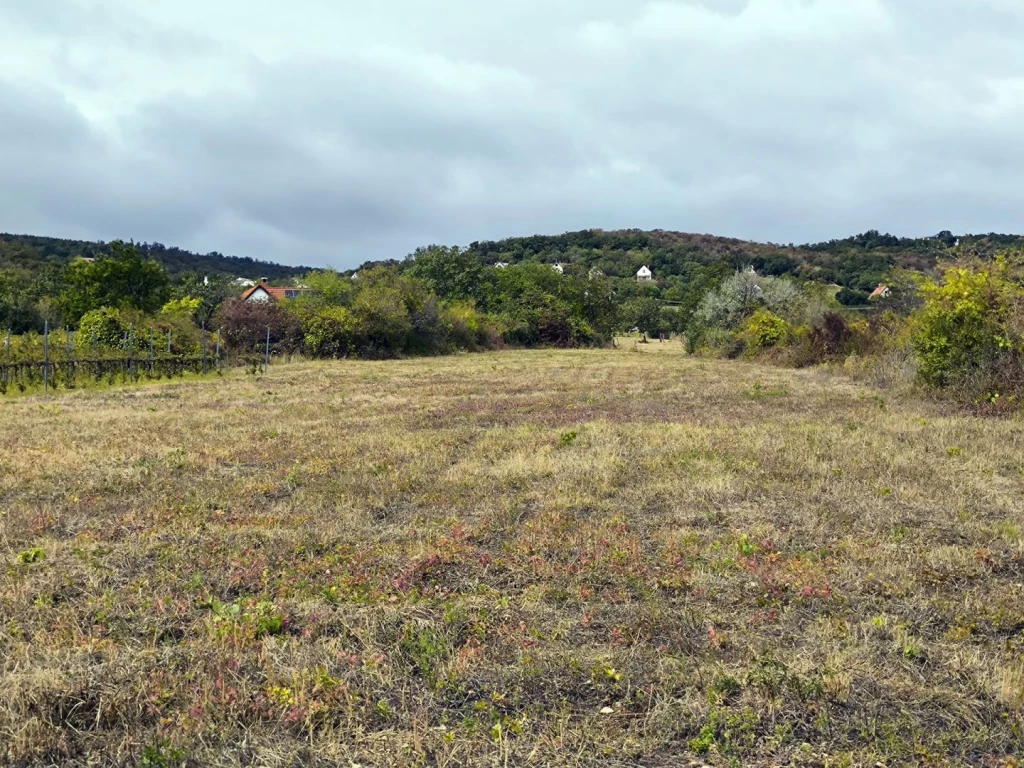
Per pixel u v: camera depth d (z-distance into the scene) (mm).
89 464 10477
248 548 6949
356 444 12133
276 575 6312
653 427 13492
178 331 29359
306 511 8227
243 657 4820
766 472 9742
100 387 21812
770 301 42500
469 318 52719
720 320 43781
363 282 46844
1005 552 6832
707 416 15367
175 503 8445
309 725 4117
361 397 19812
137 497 8789
